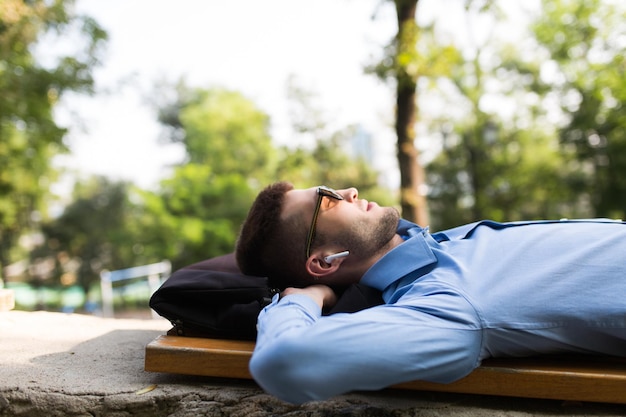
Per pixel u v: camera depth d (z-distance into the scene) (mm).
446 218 25484
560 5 16609
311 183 29781
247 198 24094
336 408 1581
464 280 1623
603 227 1780
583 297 1578
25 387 1719
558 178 21156
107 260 32500
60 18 10695
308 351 1265
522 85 20766
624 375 1504
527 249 1705
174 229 22484
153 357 1724
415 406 1579
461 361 1453
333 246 1896
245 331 1812
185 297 1852
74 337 2467
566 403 1569
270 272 1980
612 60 15453
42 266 33469
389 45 7047
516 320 1539
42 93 10781
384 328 1354
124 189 33500
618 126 17531
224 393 1666
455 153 24344
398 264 1843
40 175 18359
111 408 1657
